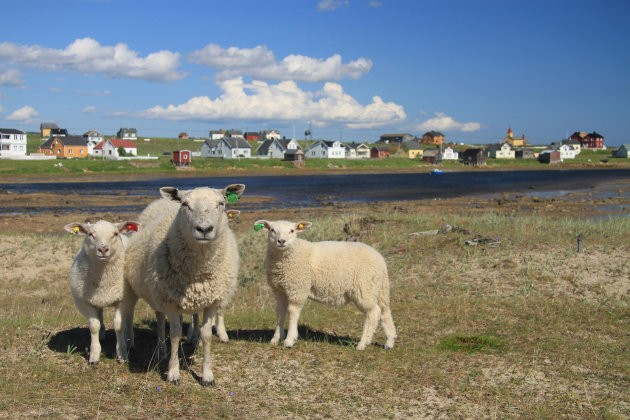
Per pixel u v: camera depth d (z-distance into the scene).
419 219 20.72
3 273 15.89
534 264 13.49
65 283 15.09
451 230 17.64
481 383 6.89
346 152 141.12
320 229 19.86
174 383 6.56
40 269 16.58
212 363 7.37
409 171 121.25
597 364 7.59
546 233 17.31
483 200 45.94
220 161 106.19
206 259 6.39
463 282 12.68
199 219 5.98
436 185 70.81
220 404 6.00
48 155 106.12
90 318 7.18
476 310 10.55
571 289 11.77
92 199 45.72
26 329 8.70
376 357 7.85
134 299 7.74
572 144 184.50
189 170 94.31
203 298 6.59
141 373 6.90
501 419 5.88
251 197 50.50
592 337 8.85
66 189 57.41
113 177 80.94
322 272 8.34
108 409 5.66
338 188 64.75
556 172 116.31
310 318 10.51
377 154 149.62
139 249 7.11
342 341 8.83
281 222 8.16
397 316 10.33
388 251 16.06
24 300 12.95
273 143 125.88
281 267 8.20
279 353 7.89
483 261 14.07
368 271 8.26
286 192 58.03
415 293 12.12
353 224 19.73
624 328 9.34
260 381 6.77
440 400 6.35
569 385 6.86
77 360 7.25
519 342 8.60
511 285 12.21
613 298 11.07
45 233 25.73
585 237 16.62
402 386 6.74
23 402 5.68
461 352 8.09
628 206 39.62
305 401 6.21
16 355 7.27
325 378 6.94
